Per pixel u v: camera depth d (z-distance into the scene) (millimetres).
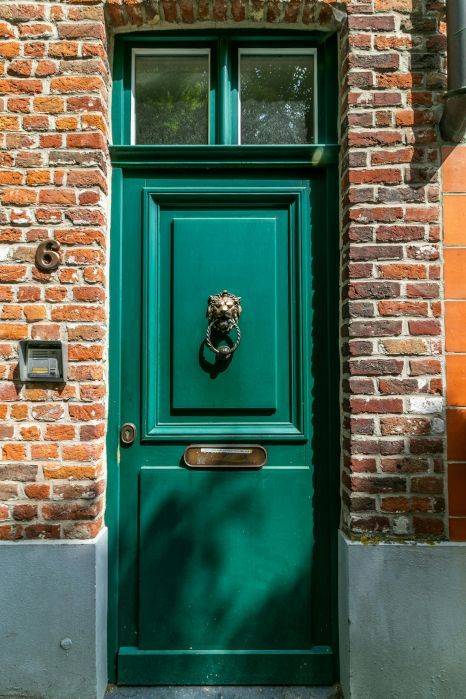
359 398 2248
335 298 2443
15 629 2180
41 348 2240
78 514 2217
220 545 2420
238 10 2365
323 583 2426
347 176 2330
